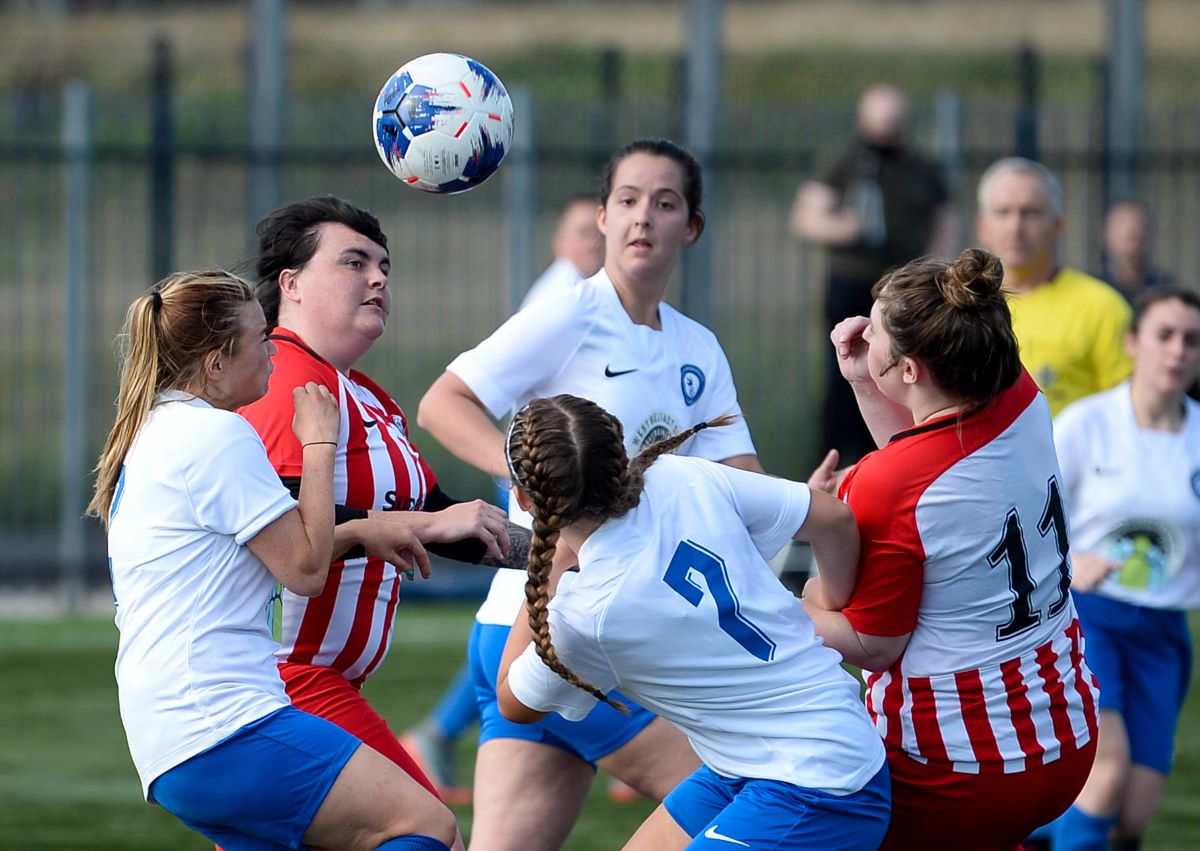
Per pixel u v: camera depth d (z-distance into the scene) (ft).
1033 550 40.55
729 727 38.50
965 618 40.37
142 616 40.09
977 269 39.58
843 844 38.11
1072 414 60.34
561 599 38.22
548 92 181.78
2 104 123.13
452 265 151.23
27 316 168.76
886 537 40.22
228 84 171.22
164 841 64.75
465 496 122.31
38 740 80.64
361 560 44.21
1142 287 101.09
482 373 49.24
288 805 39.68
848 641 40.81
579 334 49.65
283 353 44.27
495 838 48.37
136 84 173.37
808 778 37.93
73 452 111.86
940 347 39.24
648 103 121.49
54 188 168.86
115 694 90.02
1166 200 164.35
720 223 143.84
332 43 196.34
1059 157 120.98
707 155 116.26
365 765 40.27
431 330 143.84
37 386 155.02
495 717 49.42
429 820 40.45
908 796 40.91
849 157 112.98
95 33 186.09
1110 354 71.00
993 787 40.29
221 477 39.81
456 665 97.19
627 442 49.93
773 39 219.41
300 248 45.16
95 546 120.16
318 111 119.65
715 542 38.42
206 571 39.93
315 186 128.47
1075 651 41.96
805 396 128.88
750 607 38.32
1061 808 41.39
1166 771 58.23
